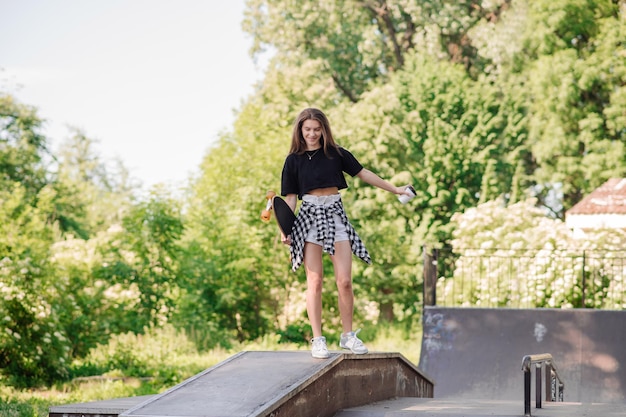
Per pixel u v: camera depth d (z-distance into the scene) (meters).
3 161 35.25
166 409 5.34
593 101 30.92
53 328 14.88
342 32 34.44
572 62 30.16
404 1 33.00
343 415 6.83
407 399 8.62
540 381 7.67
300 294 24.09
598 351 13.09
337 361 6.81
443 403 8.12
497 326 13.58
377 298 29.27
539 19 31.06
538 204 31.88
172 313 21.84
